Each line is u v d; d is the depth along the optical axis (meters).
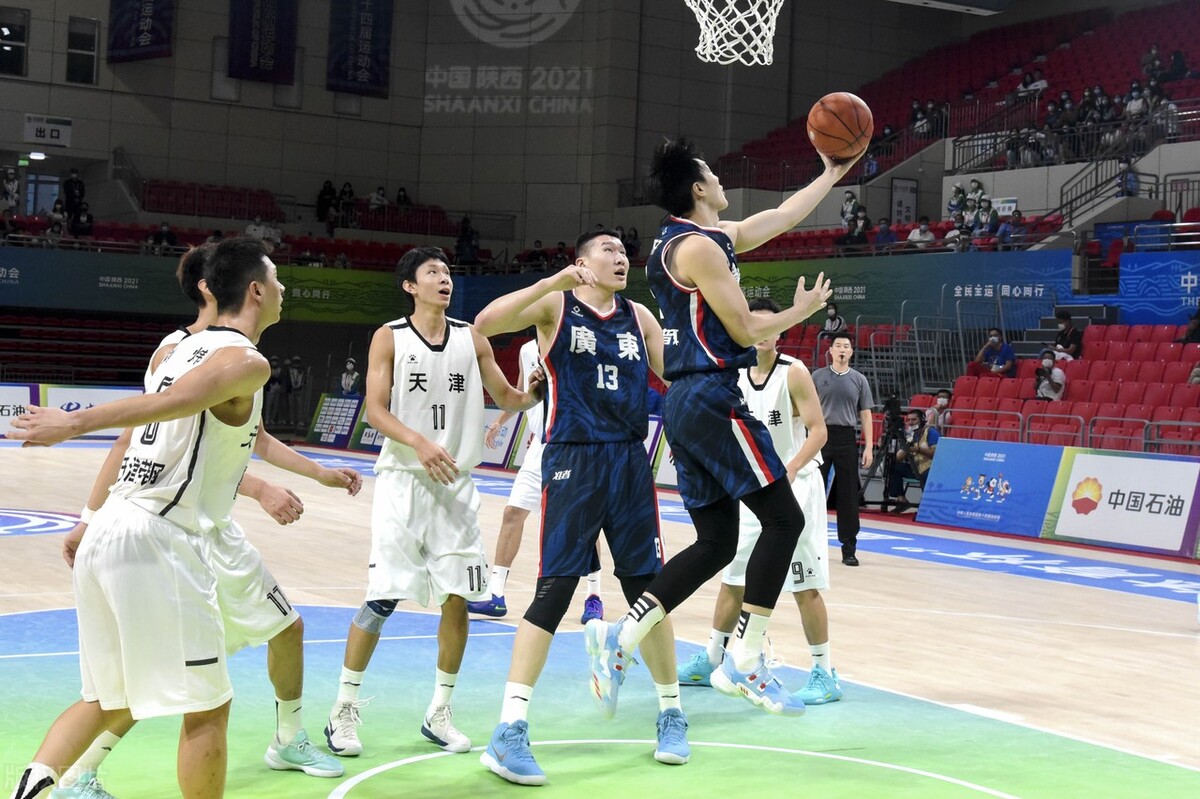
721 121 25.50
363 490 14.04
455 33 25.91
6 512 10.64
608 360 4.09
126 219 23.75
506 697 3.89
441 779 3.84
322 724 4.45
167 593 2.93
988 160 20.94
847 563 9.39
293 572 8.02
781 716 4.76
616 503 4.06
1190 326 14.52
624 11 24.78
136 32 23.81
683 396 3.88
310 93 25.61
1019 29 25.30
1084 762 4.21
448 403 4.33
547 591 3.96
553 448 4.06
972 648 6.25
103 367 23.00
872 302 18.02
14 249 21.38
